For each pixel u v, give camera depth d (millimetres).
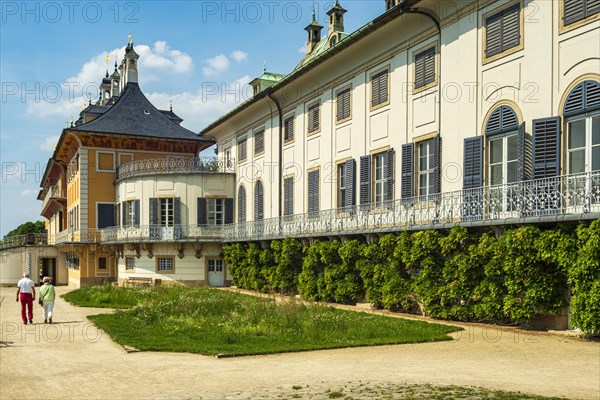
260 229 34906
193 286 37656
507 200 17641
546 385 9258
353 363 11539
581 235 14258
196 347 13547
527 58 17750
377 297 22500
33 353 13562
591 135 15758
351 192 26969
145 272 40781
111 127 46562
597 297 13609
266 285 32531
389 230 21922
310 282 27078
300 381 9789
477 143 19375
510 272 16234
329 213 28703
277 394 8773
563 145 16453
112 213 46000
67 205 54906
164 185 40719
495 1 19047
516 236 15930
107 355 13094
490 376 10055
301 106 32500
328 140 29562
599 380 9664
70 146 49875
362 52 26438
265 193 36938
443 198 20422
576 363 11305
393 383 9430
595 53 15617
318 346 13484
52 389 9727
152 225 40000
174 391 9273
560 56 16656
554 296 15492
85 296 29781
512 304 16141
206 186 40844
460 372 10445
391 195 24188
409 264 20344
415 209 22047
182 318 18969
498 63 18859
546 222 15453
